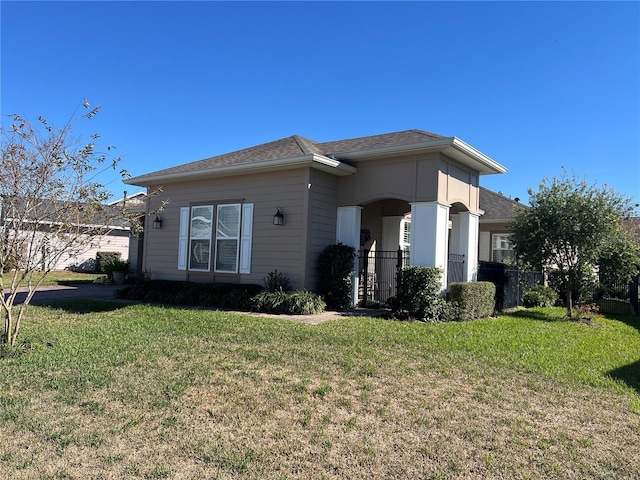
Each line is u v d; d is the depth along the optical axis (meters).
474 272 12.06
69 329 7.42
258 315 9.41
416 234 10.28
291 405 4.22
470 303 9.84
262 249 11.50
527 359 6.22
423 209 10.20
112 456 3.19
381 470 3.11
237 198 12.11
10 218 5.74
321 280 10.94
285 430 3.70
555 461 3.29
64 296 12.91
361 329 7.78
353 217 11.33
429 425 3.87
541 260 11.38
